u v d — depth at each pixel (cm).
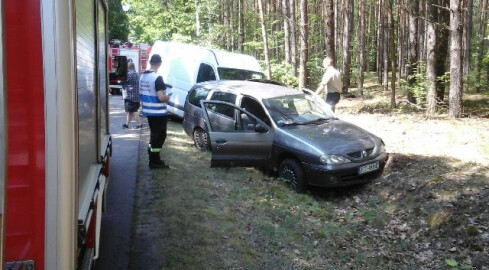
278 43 2992
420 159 863
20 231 216
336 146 770
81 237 271
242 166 832
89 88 370
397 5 2548
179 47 1441
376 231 662
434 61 1405
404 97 1891
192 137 1032
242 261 491
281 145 804
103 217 573
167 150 975
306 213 702
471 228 600
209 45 2698
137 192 680
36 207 217
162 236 525
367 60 3838
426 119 1259
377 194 787
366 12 3541
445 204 679
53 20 216
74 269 234
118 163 854
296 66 2662
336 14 3416
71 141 227
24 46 212
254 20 3192
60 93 219
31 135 214
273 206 703
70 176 226
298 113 869
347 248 598
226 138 817
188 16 2817
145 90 782
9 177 214
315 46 3234
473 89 2148
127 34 3878
